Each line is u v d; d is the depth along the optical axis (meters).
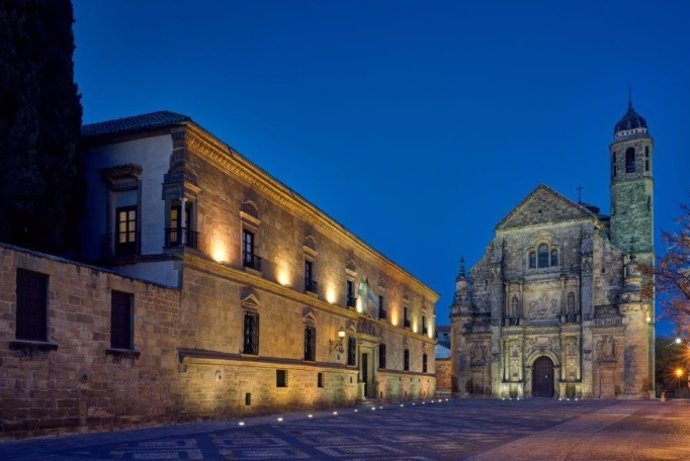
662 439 21.67
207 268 28.88
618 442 20.66
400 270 59.28
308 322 39.56
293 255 38.22
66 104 26.83
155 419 24.95
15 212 23.52
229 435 21.88
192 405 27.27
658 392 76.69
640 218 75.00
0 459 14.91
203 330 28.38
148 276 27.53
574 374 70.00
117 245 28.58
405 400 59.19
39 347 19.72
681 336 33.59
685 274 27.11
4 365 18.45
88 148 29.55
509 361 73.75
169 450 17.12
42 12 25.89
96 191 29.12
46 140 25.59
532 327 72.88
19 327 19.31
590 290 69.38
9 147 23.62
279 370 35.38
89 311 21.95
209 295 29.03
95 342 22.12
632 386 65.50
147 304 24.97
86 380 21.56
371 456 16.59
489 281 77.19
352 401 45.66
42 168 24.80
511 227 76.44
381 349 54.47
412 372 62.00
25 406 19.09
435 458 16.33
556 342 71.56
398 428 26.30
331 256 44.34
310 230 40.88
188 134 27.97
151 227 27.83
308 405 38.53
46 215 24.88
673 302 28.00
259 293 33.53
